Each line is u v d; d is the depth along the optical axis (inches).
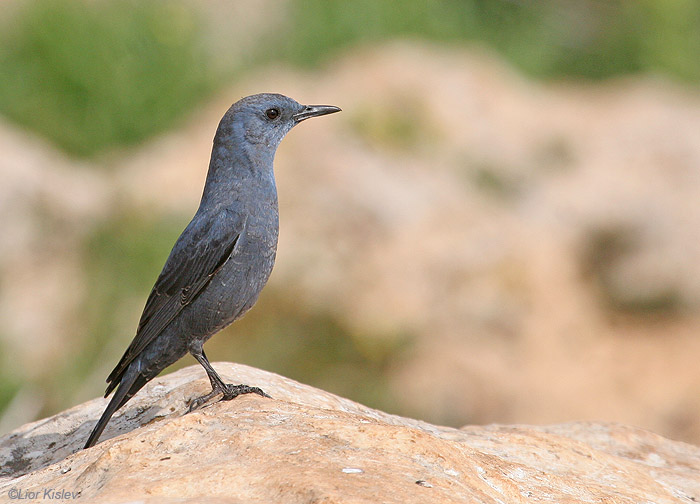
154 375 276.8
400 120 800.3
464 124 814.5
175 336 274.8
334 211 704.4
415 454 190.2
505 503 183.8
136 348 270.2
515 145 813.2
